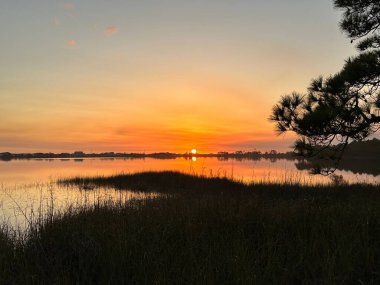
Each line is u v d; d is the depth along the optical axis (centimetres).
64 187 2314
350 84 705
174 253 498
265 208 746
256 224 611
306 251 479
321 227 568
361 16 763
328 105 714
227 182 2289
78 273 462
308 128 718
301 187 1675
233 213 687
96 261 483
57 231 619
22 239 636
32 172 4569
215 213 696
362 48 784
